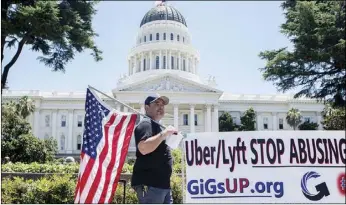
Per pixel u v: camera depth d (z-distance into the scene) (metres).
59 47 27.72
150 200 5.33
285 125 84.06
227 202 5.69
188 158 5.82
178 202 11.93
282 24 29.80
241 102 83.69
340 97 30.77
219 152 5.82
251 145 5.80
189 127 77.50
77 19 26.72
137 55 89.00
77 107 81.94
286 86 30.98
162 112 5.86
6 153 32.75
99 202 6.03
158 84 72.88
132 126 6.44
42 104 81.50
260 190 5.69
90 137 6.41
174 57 86.94
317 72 29.41
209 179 5.76
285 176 5.71
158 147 5.48
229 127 75.38
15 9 23.50
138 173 5.43
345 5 27.81
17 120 37.00
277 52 30.59
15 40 25.67
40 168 17.41
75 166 18.11
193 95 73.19
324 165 5.72
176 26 90.50
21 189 11.46
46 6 22.83
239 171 5.75
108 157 6.24
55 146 41.81
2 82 24.91
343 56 26.70
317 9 28.00
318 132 5.79
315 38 27.39
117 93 70.19
